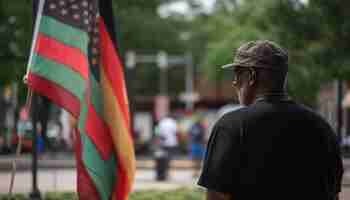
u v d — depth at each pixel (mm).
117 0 32156
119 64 7441
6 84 30484
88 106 7176
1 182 23328
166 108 54375
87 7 7383
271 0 23281
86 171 7004
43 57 7371
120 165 7230
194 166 28156
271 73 4590
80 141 7078
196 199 16203
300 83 33812
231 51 42344
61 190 18875
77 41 7328
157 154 25406
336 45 23016
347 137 35188
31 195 15711
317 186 4504
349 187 17453
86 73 7234
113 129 7246
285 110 4500
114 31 7492
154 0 40125
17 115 40844
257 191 4352
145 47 64812
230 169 4316
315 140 4520
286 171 4395
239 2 45531
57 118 43188
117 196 7184
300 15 23031
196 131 28000
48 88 7355
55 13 7395
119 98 7355
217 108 68438
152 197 16109
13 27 28594
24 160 35594
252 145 4371
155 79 82750
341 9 22656
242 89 4684
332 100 32219
